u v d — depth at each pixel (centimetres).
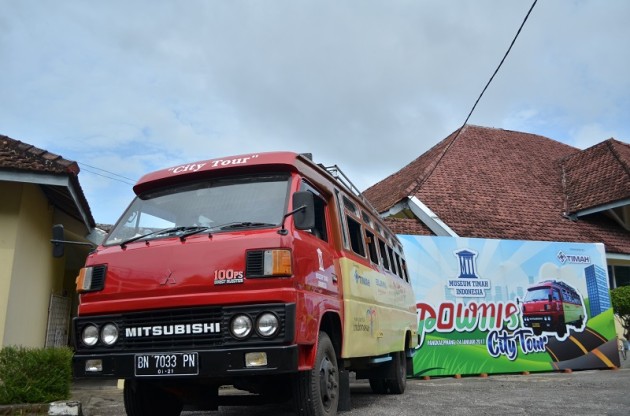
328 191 628
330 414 534
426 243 1324
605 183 1831
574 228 1744
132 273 494
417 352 1256
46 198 1080
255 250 469
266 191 540
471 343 1310
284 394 557
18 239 924
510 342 1348
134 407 567
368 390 1012
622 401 798
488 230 1593
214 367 449
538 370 1359
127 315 489
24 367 765
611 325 1454
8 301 892
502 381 1165
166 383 528
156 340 475
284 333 448
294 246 481
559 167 2150
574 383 1088
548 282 1416
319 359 518
